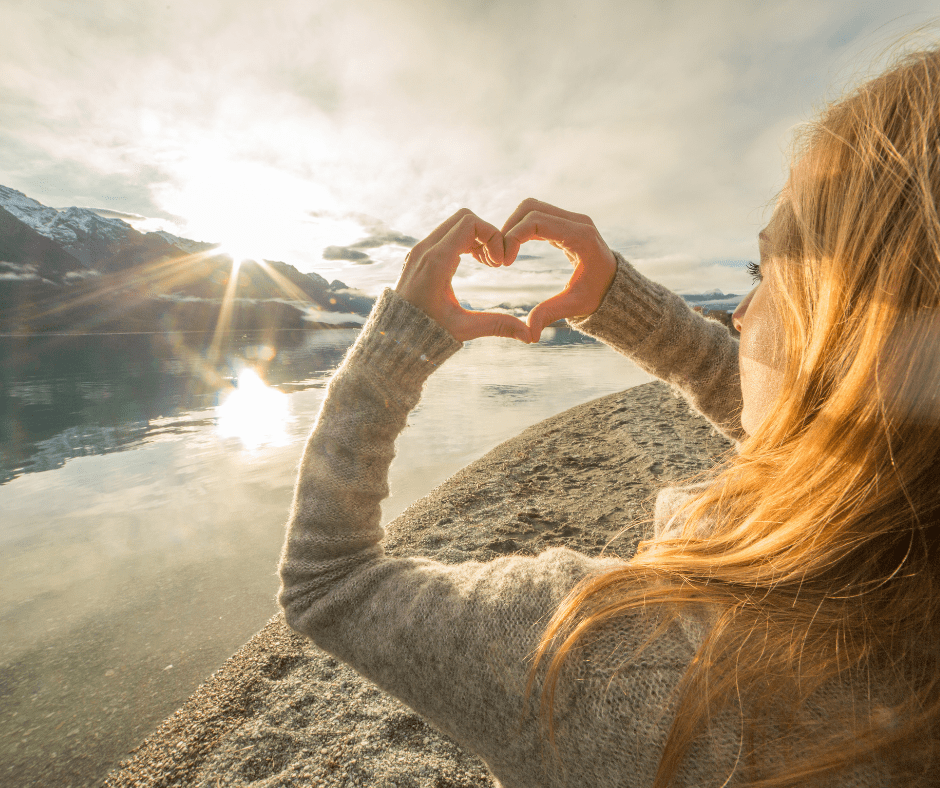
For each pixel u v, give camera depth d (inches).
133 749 58.4
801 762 8.2
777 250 11.6
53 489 215.2
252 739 54.1
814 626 8.9
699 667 9.0
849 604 9.1
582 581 11.0
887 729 8.0
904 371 8.8
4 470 253.8
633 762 9.1
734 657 8.9
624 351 22.7
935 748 8.0
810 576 9.5
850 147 10.0
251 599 101.7
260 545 134.3
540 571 11.7
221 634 88.4
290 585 14.6
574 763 9.7
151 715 65.5
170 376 728.3
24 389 623.5
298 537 14.9
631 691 9.3
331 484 14.9
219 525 154.8
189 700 63.7
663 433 181.6
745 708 8.6
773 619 9.2
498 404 351.3
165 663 79.7
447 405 346.0
